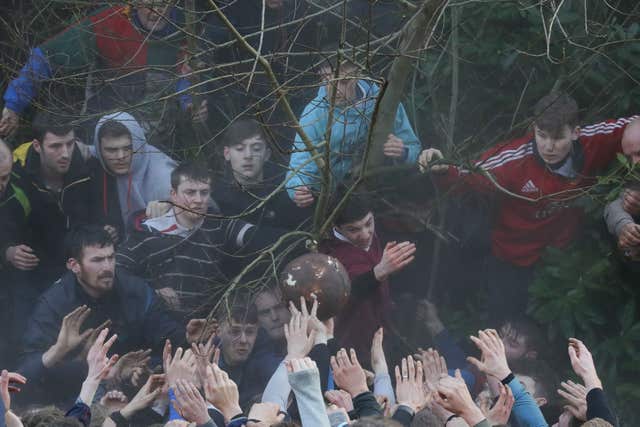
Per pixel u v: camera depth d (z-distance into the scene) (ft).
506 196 59.21
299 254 57.47
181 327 55.16
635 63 61.26
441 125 61.26
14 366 58.23
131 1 54.34
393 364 57.52
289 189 55.93
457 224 60.39
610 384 59.57
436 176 58.29
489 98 63.77
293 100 62.80
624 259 58.39
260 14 64.18
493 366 40.60
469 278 61.62
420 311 59.00
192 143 61.11
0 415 34.06
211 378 36.91
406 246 54.08
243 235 57.26
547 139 57.36
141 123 60.08
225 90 62.85
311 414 34.22
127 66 58.08
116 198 59.36
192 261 56.44
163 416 44.32
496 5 62.69
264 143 58.70
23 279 59.36
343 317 55.06
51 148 58.75
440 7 53.16
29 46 61.67
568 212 59.57
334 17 62.34
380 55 55.83
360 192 55.67
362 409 38.06
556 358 60.18
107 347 40.16
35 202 59.21
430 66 63.10
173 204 50.39
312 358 42.70
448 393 35.58
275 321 56.13
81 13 59.41
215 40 63.62
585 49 58.08
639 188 56.18
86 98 59.67
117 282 55.16
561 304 58.90
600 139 57.88
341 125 56.18
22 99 59.98
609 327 60.49
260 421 35.99
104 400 47.01
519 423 40.19
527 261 60.23
